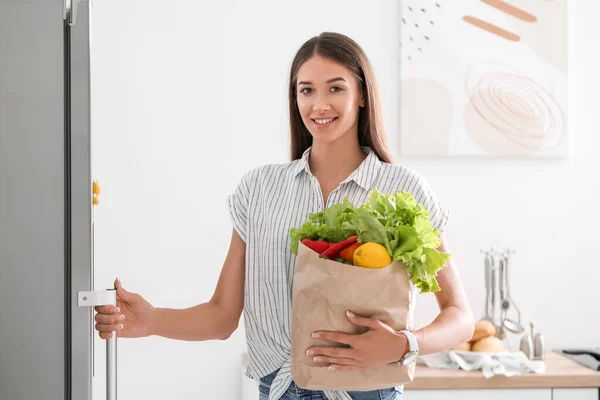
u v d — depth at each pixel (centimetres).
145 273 267
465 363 242
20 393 120
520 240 279
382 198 142
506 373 234
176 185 269
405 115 275
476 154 276
